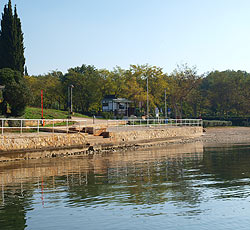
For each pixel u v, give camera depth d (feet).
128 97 293.02
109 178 63.21
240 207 42.14
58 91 310.65
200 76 313.32
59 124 158.20
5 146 87.86
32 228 34.94
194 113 363.97
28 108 189.16
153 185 56.03
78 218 37.96
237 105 371.15
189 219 37.42
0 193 50.57
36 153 96.02
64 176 65.77
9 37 144.05
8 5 145.38
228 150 123.34
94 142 119.34
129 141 138.41
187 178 62.90
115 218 37.86
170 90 306.35
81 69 386.11
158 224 35.81
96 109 322.14
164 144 158.51
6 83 132.77
